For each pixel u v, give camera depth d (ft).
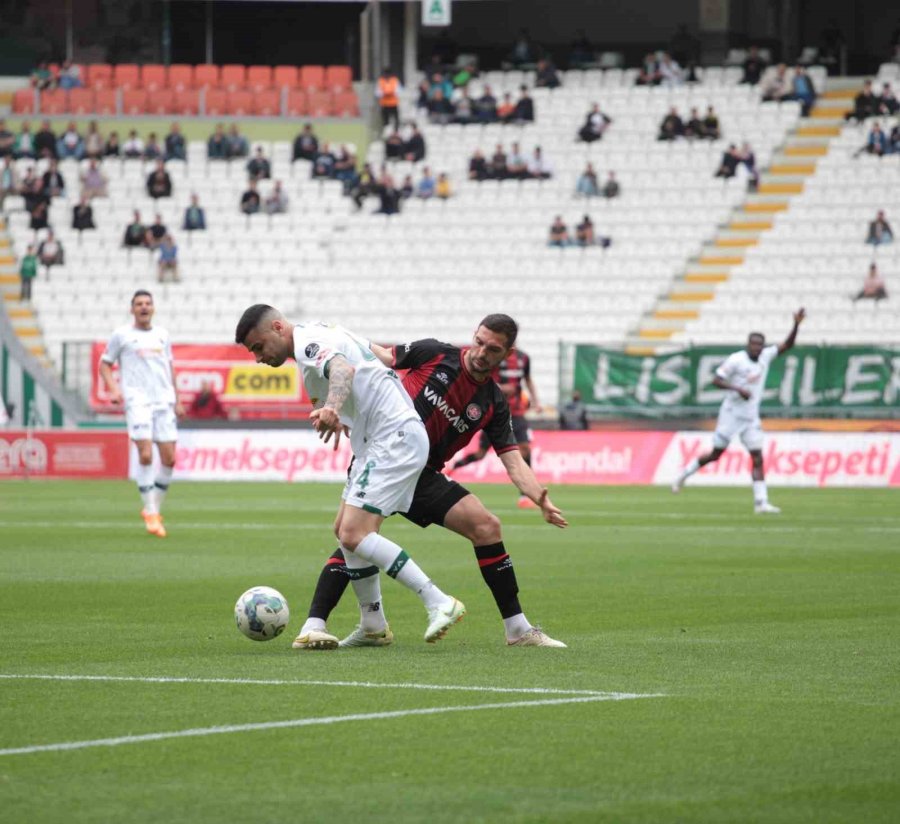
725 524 235.81
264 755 69.00
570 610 130.00
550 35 542.57
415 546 196.75
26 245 465.47
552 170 473.67
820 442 346.95
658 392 371.35
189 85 508.12
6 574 160.66
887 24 525.75
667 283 438.81
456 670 94.07
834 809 59.98
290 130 500.33
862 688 87.51
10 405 410.52
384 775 65.26
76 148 487.61
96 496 307.17
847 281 428.15
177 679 90.33
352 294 447.83
